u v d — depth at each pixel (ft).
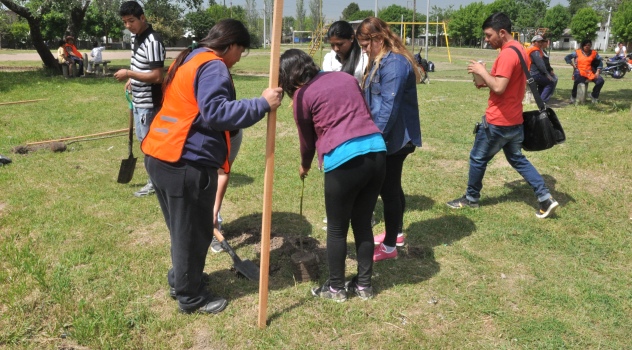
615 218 15.30
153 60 14.94
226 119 8.58
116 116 31.45
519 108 14.56
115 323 9.75
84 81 52.95
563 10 208.23
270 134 8.97
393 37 11.51
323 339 9.59
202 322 10.07
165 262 12.44
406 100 11.75
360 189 9.96
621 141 23.54
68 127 28.17
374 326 9.98
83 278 11.50
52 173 19.31
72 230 14.15
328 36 14.40
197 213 9.44
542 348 9.34
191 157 9.07
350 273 12.10
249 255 12.87
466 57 133.39
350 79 9.93
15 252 12.47
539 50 34.76
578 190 17.28
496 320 10.18
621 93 45.75
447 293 11.14
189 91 9.00
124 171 16.56
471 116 31.24
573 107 35.09
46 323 9.91
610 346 9.39
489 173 19.58
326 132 9.69
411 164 20.84
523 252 13.09
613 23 162.81
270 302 10.75
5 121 29.19
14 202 16.08
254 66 84.38
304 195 17.21
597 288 11.34
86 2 64.44
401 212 12.39
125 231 14.19
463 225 14.70
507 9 228.84
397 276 11.89
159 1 67.92
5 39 169.78
